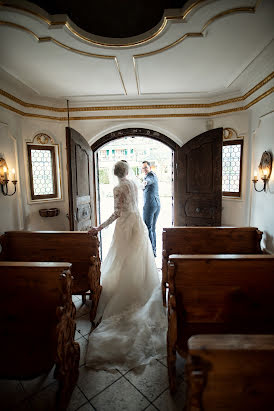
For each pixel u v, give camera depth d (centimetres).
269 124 299
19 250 274
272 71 268
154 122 429
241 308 173
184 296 173
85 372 187
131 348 202
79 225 380
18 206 371
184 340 160
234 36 221
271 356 85
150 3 206
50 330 166
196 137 402
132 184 283
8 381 179
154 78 320
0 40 221
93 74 304
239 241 284
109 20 221
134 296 254
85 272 267
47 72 295
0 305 171
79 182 379
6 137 342
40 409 158
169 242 288
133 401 163
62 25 201
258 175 338
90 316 245
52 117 415
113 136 450
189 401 92
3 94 321
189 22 201
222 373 86
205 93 381
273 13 189
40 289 168
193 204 418
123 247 272
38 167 420
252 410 89
